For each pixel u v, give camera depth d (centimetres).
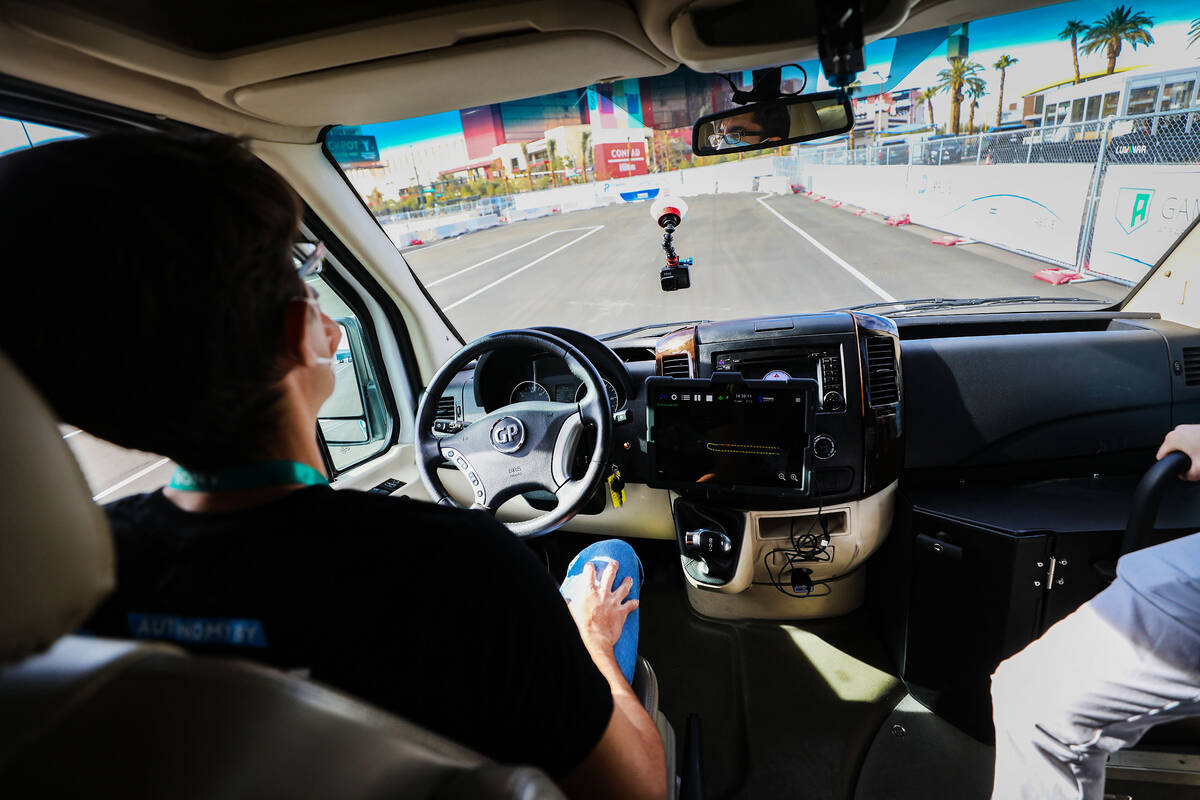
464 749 44
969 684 173
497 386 210
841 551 196
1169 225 286
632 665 124
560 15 104
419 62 119
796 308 241
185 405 42
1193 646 95
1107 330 207
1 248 38
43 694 31
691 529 203
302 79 124
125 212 38
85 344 39
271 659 45
